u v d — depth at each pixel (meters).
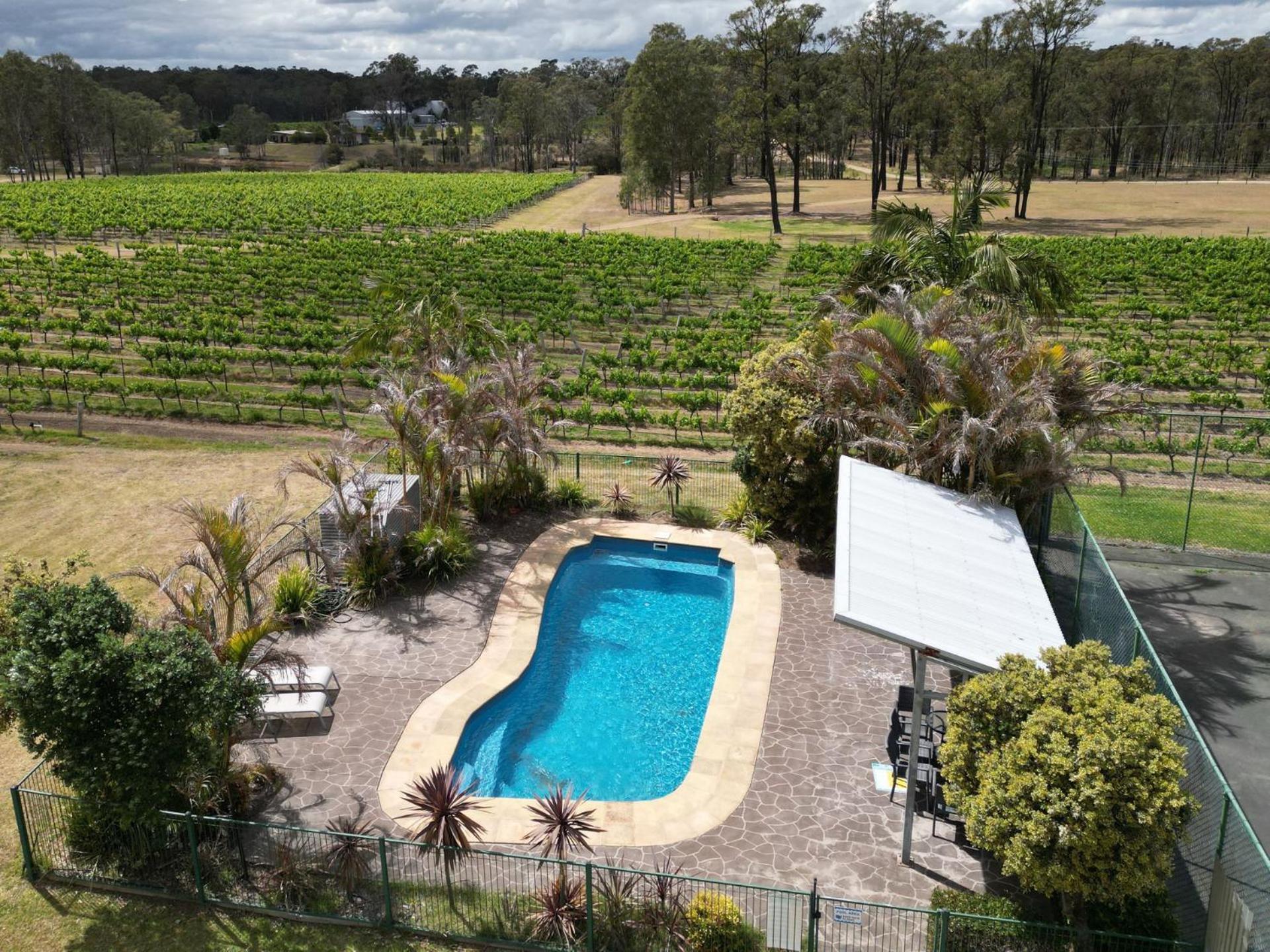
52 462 32.50
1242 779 16.47
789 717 18.75
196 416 37.50
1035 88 90.75
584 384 38.34
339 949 13.56
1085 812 11.38
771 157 87.69
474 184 134.50
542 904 13.72
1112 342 45.03
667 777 17.78
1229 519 28.22
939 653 13.53
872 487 18.45
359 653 20.97
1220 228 87.69
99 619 13.86
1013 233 85.75
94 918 14.10
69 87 141.38
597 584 25.55
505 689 19.86
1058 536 22.11
